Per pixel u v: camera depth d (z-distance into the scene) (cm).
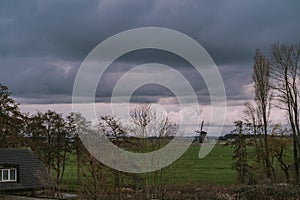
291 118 4759
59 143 4747
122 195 2850
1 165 4112
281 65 4862
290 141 4822
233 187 3891
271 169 4828
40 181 4162
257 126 4934
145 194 2903
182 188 3119
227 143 4966
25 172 4241
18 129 5009
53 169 4694
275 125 4878
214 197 3475
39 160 4506
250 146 4944
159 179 2956
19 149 4484
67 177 4409
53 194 3756
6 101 4947
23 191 4091
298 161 4641
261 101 4981
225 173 4700
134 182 2928
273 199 3806
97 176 2772
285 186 4022
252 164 4869
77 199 2933
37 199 3681
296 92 4759
